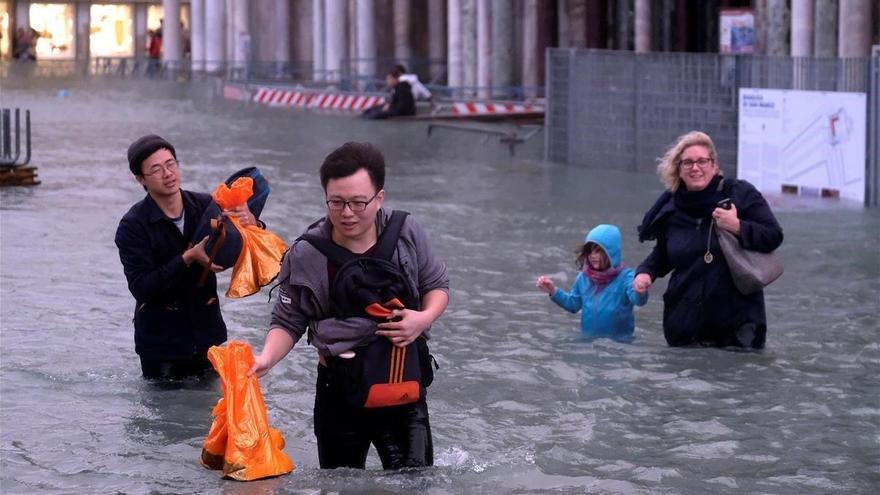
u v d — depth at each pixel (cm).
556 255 2558
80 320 1944
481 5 6600
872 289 2180
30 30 12019
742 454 1336
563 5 6375
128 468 1271
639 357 1742
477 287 2238
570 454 1331
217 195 1460
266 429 1187
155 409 1495
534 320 1981
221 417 1198
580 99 4172
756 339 1770
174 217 1556
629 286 1861
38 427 1421
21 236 2667
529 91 6450
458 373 1670
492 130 4759
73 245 2578
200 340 1608
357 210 1088
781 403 1524
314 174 3891
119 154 4381
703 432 1412
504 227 2898
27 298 2080
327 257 1112
